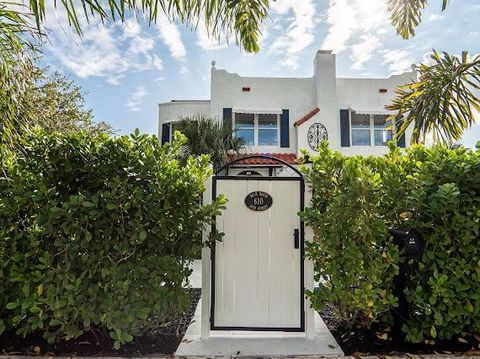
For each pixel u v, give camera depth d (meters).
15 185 3.50
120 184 3.37
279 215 3.91
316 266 3.70
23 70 3.40
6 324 3.49
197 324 4.06
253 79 15.37
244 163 13.02
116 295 3.32
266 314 3.85
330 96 15.13
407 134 14.86
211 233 3.72
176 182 3.58
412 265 3.60
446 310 3.45
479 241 3.43
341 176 3.78
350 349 3.44
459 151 3.76
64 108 14.38
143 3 2.96
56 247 3.46
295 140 15.12
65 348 3.36
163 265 3.41
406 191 3.65
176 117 15.59
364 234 3.47
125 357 3.23
